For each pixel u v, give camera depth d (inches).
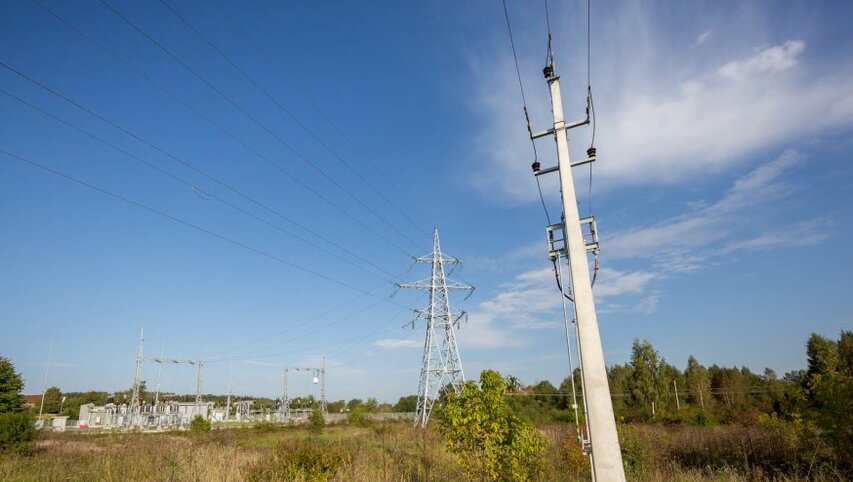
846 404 590.6
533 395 2586.1
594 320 348.8
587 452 343.3
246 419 3612.2
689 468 740.7
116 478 621.9
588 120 402.9
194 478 566.9
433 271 1690.5
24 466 788.0
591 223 415.5
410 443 1020.5
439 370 1603.1
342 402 4200.3
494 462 422.3
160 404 3316.9
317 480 539.8
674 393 2669.8
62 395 4099.4
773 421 866.1
